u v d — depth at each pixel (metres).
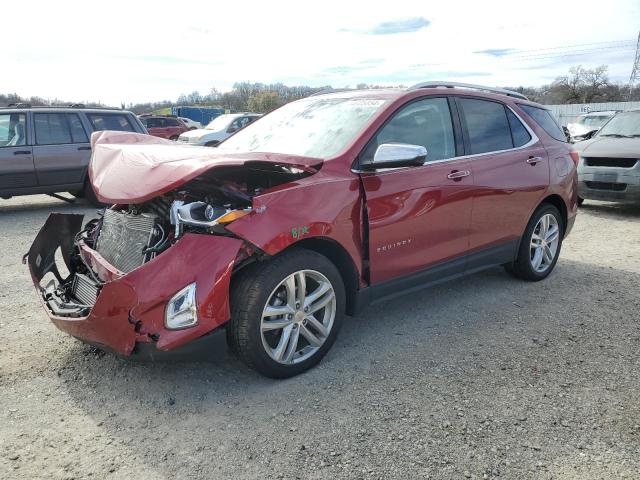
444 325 4.27
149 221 3.21
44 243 3.85
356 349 3.82
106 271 3.28
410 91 4.16
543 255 5.40
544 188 5.10
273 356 3.25
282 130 4.36
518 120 5.05
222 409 3.04
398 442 2.74
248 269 3.17
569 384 3.33
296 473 2.51
